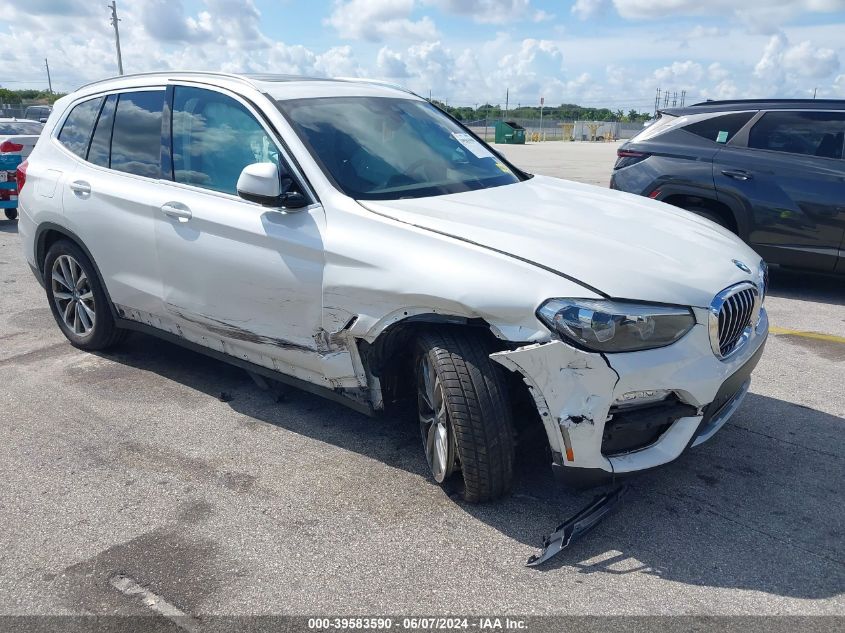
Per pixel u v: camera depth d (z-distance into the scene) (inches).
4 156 412.2
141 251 166.1
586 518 115.9
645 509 123.1
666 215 146.6
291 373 147.3
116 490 130.7
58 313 205.0
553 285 108.8
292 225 136.9
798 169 253.0
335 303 130.6
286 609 99.8
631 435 112.0
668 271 114.6
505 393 115.2
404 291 119.3
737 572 106.8
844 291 275.1
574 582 104.7
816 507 123.9
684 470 135.9
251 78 161.6
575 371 107.0
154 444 147.7
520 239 118.2
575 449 109.0
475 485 118.7
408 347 132.0
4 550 113.7
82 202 179.2
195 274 154.4
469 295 112.3
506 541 114.3
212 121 157.9
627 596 101.7
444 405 120.0
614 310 106.2
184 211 154.2
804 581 104.7
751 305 124.2
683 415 114.0
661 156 279.0
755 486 130.4
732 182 262.2
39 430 154.3
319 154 141.2
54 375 185.2
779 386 177.2
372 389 134.4
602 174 728.3
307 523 119.7
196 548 113.4
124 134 177.2
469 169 161.0
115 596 102.8
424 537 115.6
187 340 168.9
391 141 155.8
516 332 109.8
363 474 135.0
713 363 114.3
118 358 197.3
